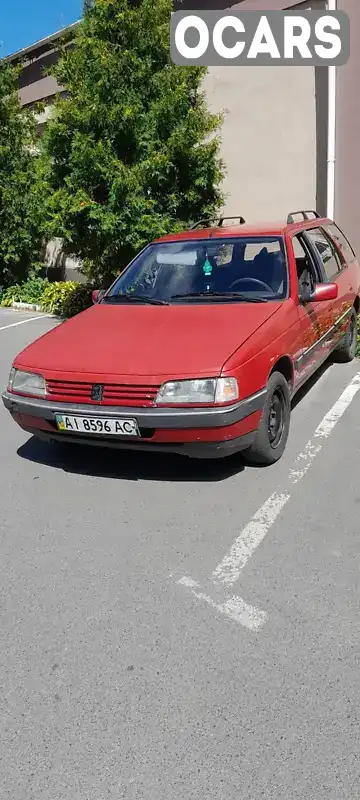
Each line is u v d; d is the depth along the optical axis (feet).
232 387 12.34
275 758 6.98
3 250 46.37
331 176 30.40
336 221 31.12
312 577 10.21
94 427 13.00
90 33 31.37
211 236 17.88
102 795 6.65
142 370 12.67
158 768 6.93
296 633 8.95
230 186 35.70
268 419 13.82
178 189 31.96
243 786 6.67
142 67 30.55
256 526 11.85
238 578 10.28
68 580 10.46
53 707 7.85
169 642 8.89
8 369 25.04
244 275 16.48
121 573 10.58
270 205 34.32
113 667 8.46
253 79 33.32
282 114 32.76
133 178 29.99
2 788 6.79
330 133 29.96
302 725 7.40
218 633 9.02
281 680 8.11
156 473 14.46
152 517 12.41
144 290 17.16
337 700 7.75
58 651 8.82
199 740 7.26
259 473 14.14
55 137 31.60
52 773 6.95
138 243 31.14
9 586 10.37
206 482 13.83
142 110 31.14
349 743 7.14
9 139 45.52
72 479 14.39
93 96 30.94
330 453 15.05
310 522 11.91
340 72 29.55
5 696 8.07
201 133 31.24
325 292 15.89
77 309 38.11
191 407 12.29
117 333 14.46
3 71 45.27
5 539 11.85
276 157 33.53
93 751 7.19
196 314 14.85
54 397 13.38
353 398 19.01
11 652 8.85
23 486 14.12
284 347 14.38
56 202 31.76
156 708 7.75
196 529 11.86
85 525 12.23
